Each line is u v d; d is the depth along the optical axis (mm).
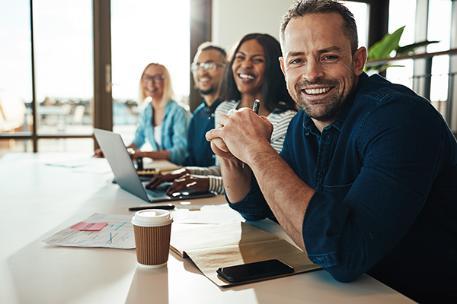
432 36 5379
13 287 768
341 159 1029
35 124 4289
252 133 952
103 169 2262
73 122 4398
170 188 1602
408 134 854
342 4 1024
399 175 826
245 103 2137
